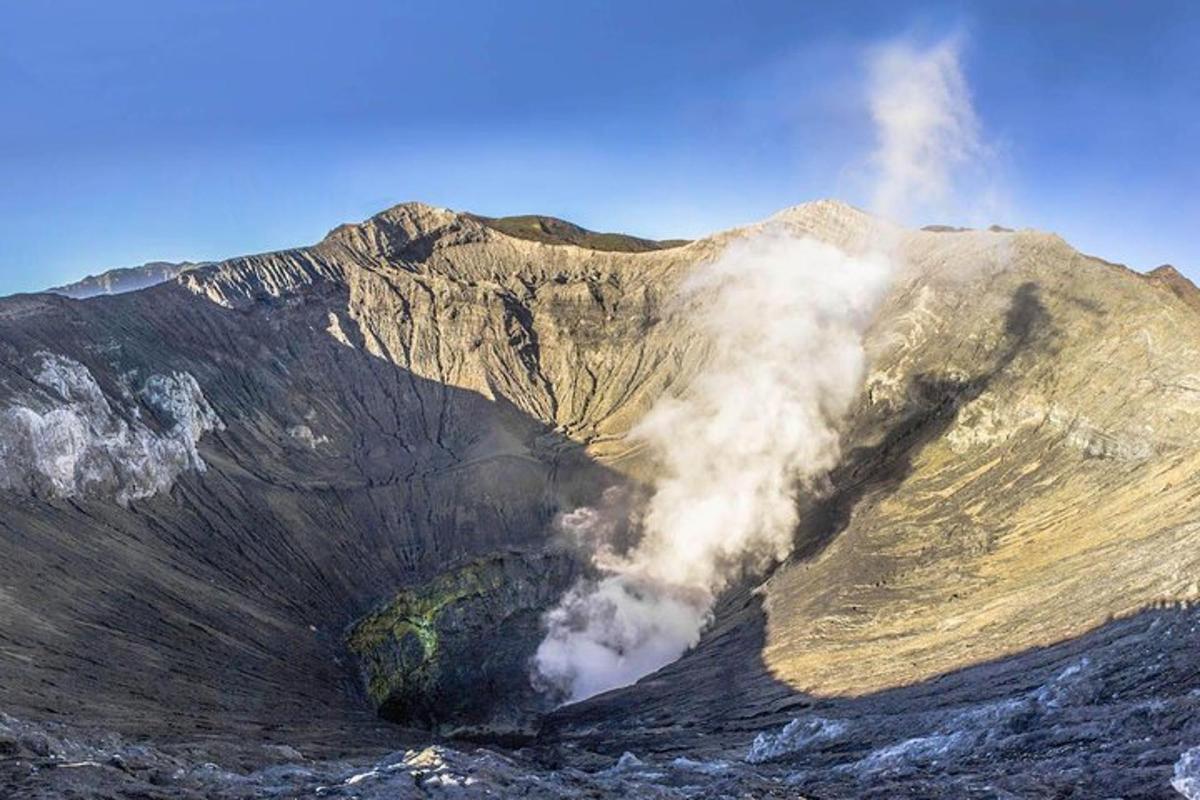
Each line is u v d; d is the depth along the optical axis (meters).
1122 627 62.91
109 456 117.56
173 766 36.53
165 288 180.00
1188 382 109.00
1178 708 41.34
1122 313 130.62
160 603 99.38
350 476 166.00
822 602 108.88
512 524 164.25
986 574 98.25
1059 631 70.44
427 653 139.62
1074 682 53.59
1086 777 35.19
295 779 36.62
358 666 120.88
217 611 106.38
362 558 144.62
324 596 130.12
